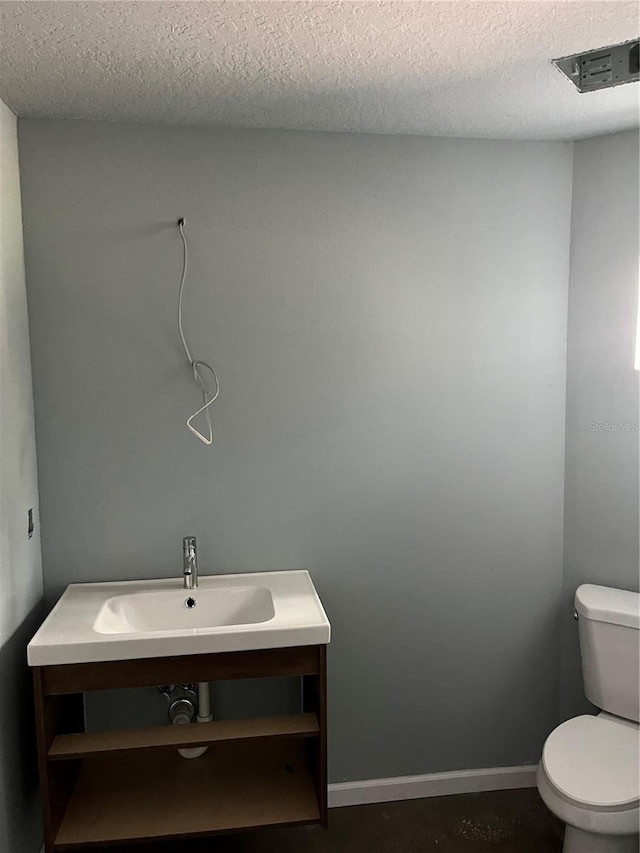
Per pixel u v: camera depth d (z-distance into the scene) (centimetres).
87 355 261
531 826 275
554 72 208
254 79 213
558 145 279
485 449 286
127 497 268
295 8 166
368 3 164
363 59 198
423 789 293
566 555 293
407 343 278
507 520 290
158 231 260
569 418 288
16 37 181
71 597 254
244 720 245
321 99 231
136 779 256
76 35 180
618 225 271
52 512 265
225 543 275
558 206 281
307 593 255
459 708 295
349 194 269
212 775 258
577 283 282
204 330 266
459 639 292
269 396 272
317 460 277
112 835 229
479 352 282
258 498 275
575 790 221
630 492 276
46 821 222
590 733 252
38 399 260
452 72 208
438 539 287
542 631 296
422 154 272
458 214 276
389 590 286
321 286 271
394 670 289
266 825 234
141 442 267
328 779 289
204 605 260
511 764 299
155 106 238
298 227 268
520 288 282
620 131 267
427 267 276
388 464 281
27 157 251
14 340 240
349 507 281
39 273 256
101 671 221
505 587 293
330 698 287
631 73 197
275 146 264
